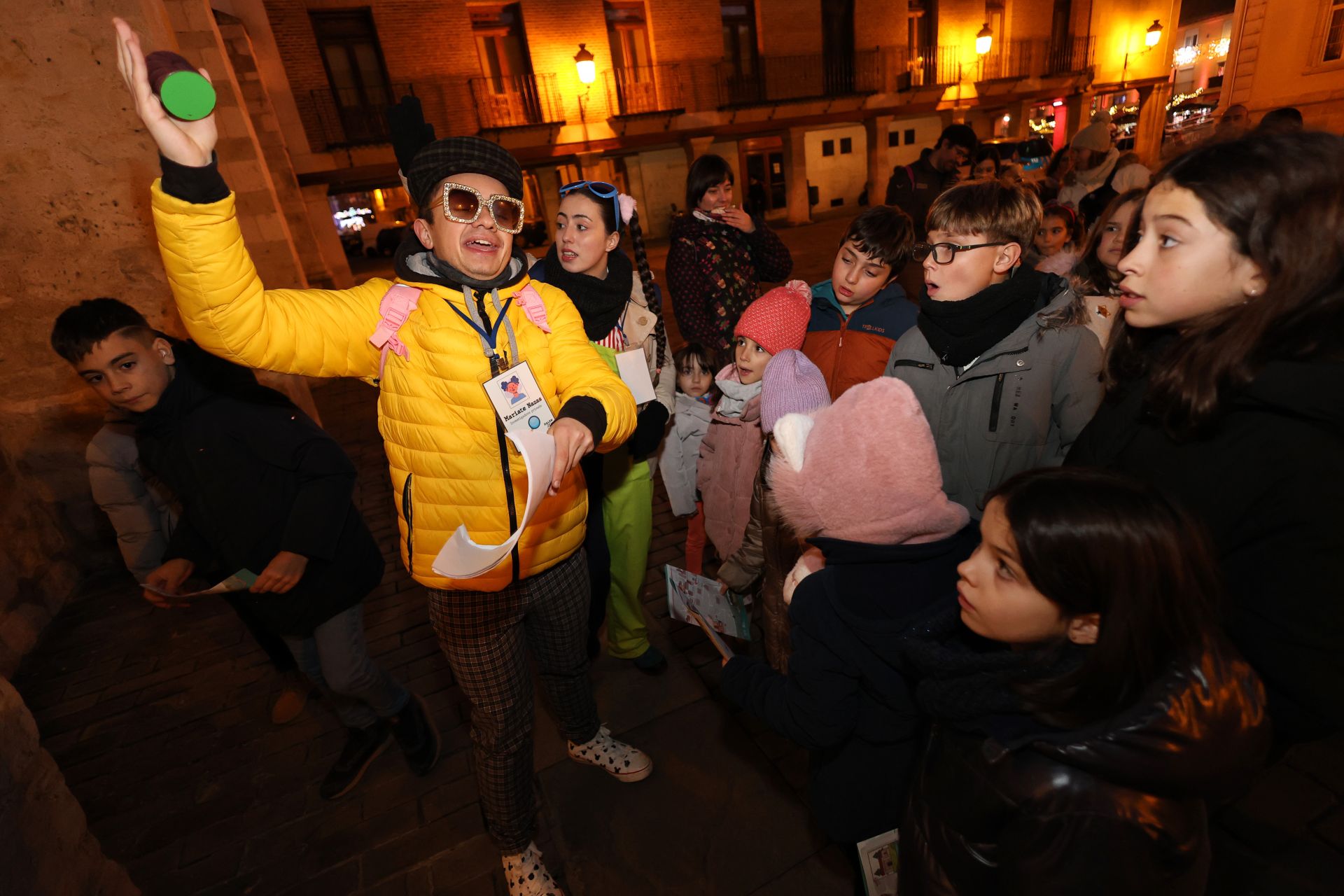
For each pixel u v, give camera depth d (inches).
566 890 67.6
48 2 117.6
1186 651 28.4
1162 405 40.1
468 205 48.1
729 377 85.4
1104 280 78.8
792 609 45.6
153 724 102.1
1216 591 29.3
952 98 783.7
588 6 613.0
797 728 45.3
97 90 124.2
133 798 88.0
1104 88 836.0
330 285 422.9
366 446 208.2
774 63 695.7
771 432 64.7
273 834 79.8
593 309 81.5
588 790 78.7
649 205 753.6
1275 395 34.1
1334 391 32.5
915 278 158.4
